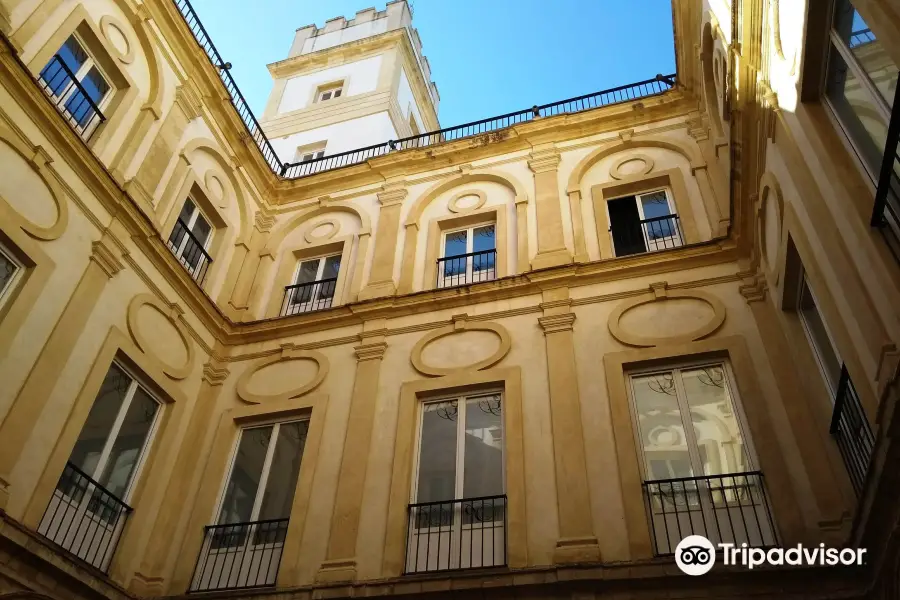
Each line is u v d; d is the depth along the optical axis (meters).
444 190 13.02
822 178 5.73
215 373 11.00
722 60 9.12
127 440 9.13
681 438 8.26
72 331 8.32
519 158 12.85
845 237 5.39
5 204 7.70
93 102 9.56
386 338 10.60
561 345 9.45
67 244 8.55
